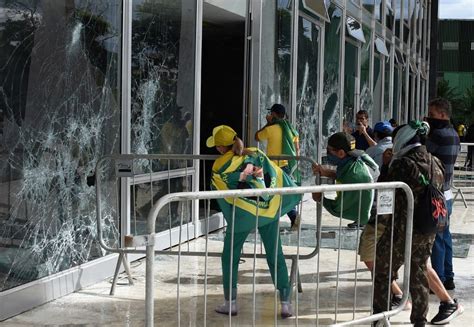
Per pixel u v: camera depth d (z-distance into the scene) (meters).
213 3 9.66
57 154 5.95
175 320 5.47
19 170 5.50
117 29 6.81
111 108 6.74
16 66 5.42
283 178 5.23
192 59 8.74
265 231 5.46
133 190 7.26
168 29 8.08
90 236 6.46
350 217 5.23
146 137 7.61
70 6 6.06
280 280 5.56
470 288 6.85
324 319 5.59
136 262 7.39
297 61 12.91
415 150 4.95
